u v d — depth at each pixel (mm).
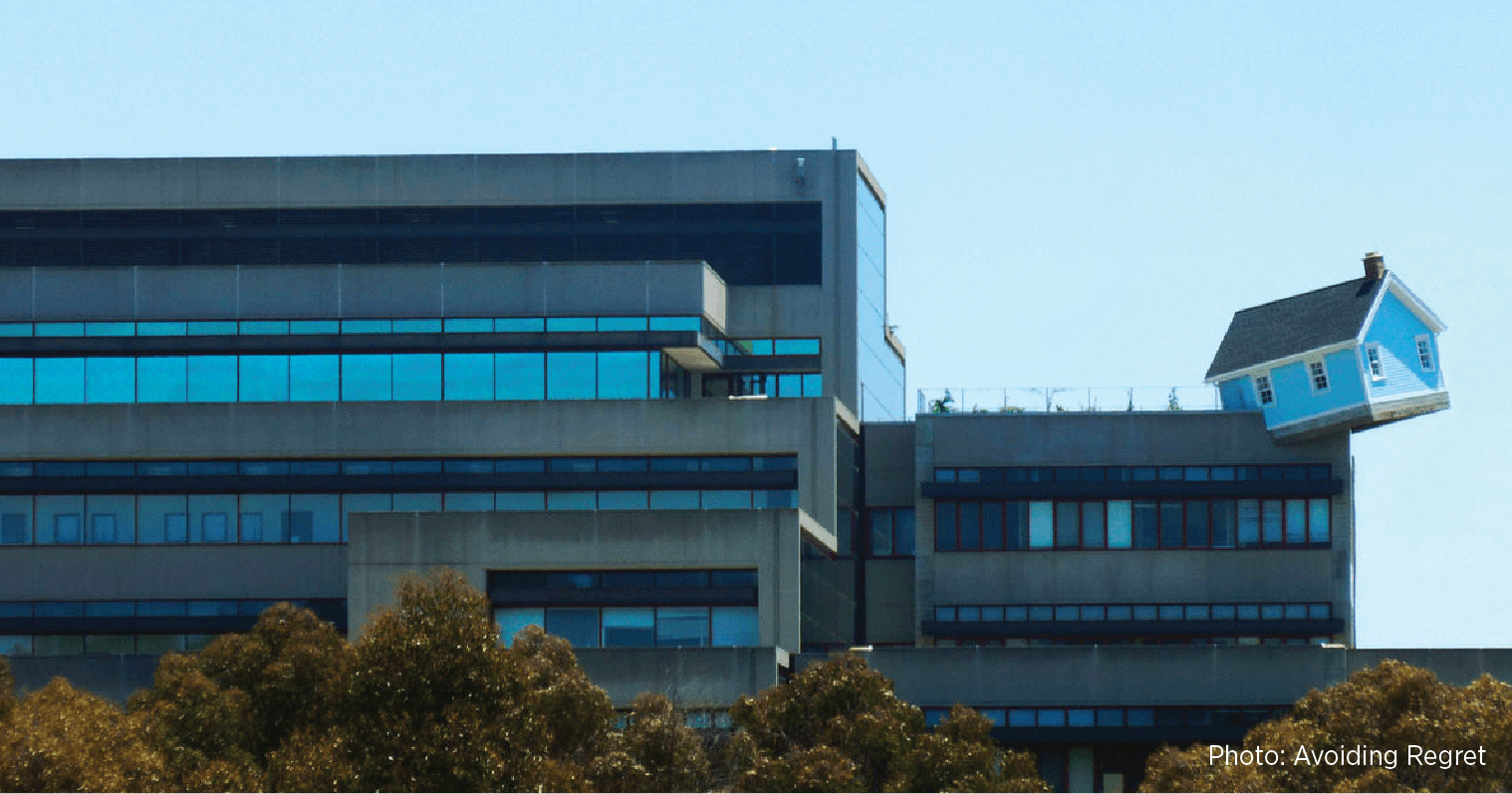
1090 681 184250
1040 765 185375
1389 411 195750
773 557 184875
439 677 127438
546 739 132500
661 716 142500
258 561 199250
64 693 136875
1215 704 183250
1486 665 180875
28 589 199750
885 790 138875
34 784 119875
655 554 185500
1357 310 197375
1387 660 170625
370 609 184750
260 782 127688
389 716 125688
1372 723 141875
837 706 150625
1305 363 198250
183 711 136750
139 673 183250
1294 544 198500
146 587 199375
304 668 144000
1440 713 141625
